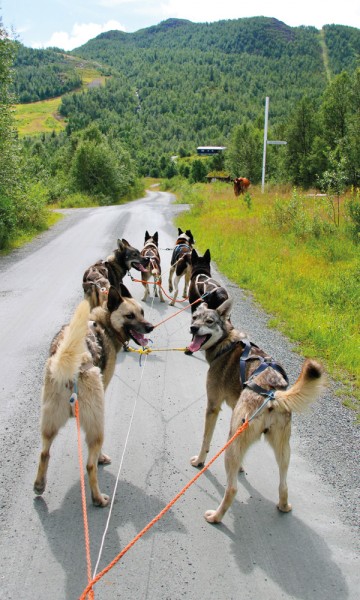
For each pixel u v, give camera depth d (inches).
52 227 858.1
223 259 548.4
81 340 150.4
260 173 1935.3
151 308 391.2
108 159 1852.9
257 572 132.7
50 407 155.4
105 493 163.2
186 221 880.3
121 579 128.6
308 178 1461.6
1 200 671.8
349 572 134.2
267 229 678.5
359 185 953.5
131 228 831.1
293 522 153.6
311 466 182.4
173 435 200.8
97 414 157.2
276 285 441.1
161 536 145.2
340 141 1032.2
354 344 307.1
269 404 147.6
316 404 232.5
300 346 308.7
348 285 409.1
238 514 156.6
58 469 175.5
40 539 141.4
